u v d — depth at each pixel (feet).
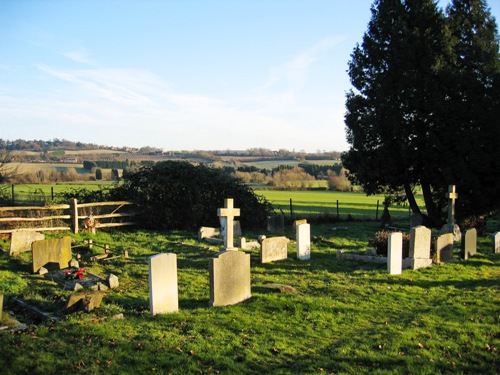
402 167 88.94
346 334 28.84
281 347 25.96
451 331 28.68
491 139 80.23
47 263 44.42
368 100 93.25
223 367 22.99
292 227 89.20
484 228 82.02
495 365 23.71
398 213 134.31
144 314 31.04
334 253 60.34
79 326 27.25
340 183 214.90
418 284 43.55
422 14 86.53
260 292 38.32
